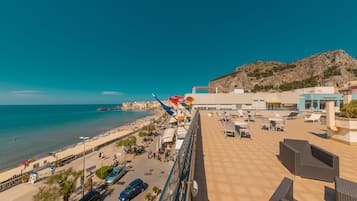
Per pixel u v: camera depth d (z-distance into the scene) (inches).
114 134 1692.9
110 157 1045.8
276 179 139.0
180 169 84.1
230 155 199.8
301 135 318.0
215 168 161.9
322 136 308.8
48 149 1341.0
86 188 649.6
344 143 249.4
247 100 1334.9
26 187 672.4
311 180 135.6
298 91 1417.3
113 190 641.6
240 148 229.9
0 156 1175.0
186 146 110.8
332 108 276.2
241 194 117.7
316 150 160.6
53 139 1673.2
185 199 86.4
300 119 636.7
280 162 176.9
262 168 161.3
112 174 722.2
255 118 664.4
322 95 1152.8
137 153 1117.1
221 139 284.8
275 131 364.2
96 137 1701.5
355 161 178.4
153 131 1865.2
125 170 813.9
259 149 225.3
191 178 113.5
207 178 141.7
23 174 765.3
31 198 593.9
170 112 703.7
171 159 970.1
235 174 148.9
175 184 71.2
